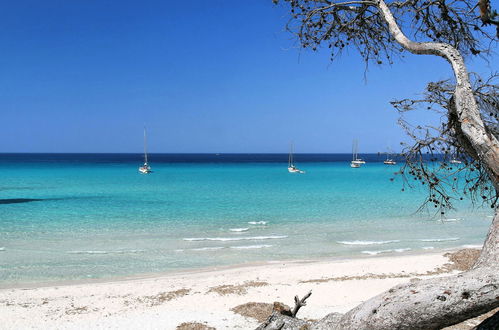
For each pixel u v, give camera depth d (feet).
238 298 53.26
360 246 86.89
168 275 65.21
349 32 16.83
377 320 8.66
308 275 63.87
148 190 204.85
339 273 64.75
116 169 424.87
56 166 491.72
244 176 329.72
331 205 149.69
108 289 57.36
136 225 108.37
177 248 83.51
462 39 15.89
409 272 64.80
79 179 280.10
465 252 73.05
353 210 136.98
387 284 58.34
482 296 7.88
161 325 44.65
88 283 61.05
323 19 16.78
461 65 11.12
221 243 88.33
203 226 107.76
